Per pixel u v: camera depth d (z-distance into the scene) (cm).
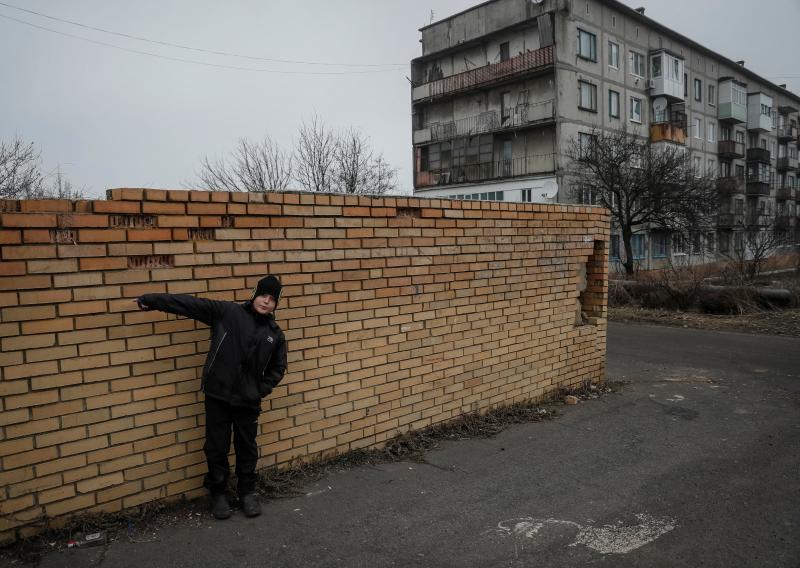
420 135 3628
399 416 486
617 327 1351
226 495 362
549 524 356
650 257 3384
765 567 310
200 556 308
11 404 297
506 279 576
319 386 428
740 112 4312
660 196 2452
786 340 1112
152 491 352
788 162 5216
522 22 3066
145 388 344
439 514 366
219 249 367
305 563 305
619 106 3272
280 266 397
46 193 1585
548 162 3003
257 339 341
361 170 2555
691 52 3903
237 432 351
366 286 452
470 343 544
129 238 330
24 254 296
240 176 2305
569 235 650
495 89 3259
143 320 340
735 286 1556
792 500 393
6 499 299
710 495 400
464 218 527
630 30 3344
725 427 556
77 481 322
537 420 569
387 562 309
